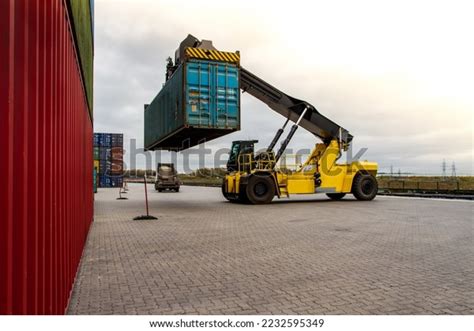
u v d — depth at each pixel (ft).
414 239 27.86
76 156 17.54
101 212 47.52
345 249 24.23
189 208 53.01
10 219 5.70
